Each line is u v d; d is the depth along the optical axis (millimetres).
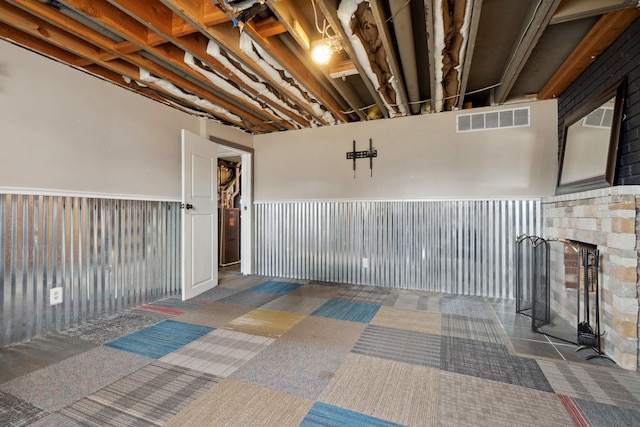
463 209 3797
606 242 2189
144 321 2818
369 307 3273
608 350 2182
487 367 2039
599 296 2297
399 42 2398
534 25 2127
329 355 2201
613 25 2201
